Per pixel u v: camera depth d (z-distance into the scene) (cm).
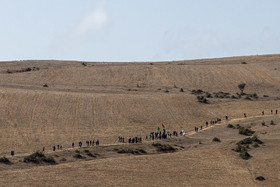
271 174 14762
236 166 15688
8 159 15962
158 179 14112
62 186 13000
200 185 13662
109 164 15638
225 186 13612
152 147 19325
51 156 16650
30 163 15588
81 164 15550
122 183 13562
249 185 13738
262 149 17900
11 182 13138
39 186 12888
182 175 14600
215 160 16412
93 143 19738
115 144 19662
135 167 15350
